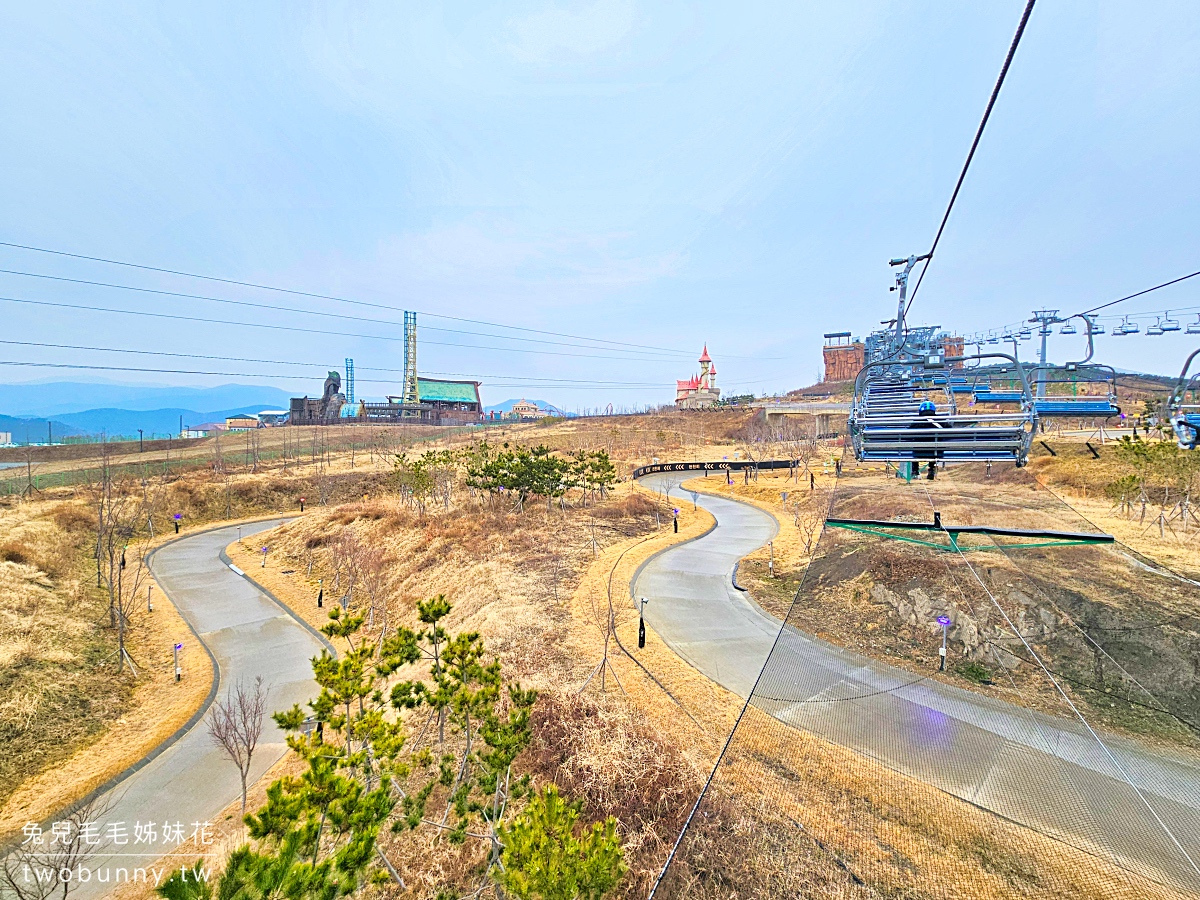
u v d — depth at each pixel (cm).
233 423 15862
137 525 4791
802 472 5703
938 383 1175
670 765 1372
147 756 1870
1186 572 1094
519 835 837
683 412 11050
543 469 4356
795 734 521
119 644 2619
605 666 1886
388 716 1953
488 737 1259
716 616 2378
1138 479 2484
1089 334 986
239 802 1666
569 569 2992
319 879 689
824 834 422
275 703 2250
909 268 1266
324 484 6000
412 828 1385
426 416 12875
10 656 2270
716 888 407
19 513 4291
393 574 3525
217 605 3328
